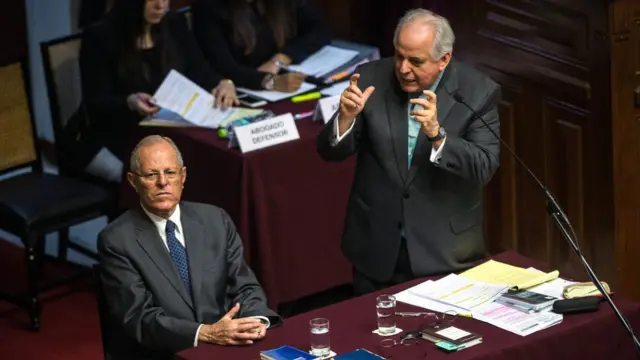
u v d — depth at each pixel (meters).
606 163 11.07
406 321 8.19
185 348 8.23
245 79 13.19
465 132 8.84
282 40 13.81
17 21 14.32
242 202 11.41
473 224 9.16
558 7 11.15
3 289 13.25
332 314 8.38
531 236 12.19
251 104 12.66
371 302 8.55
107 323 8.77
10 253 14.27
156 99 12.54
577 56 11.10
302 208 11.84
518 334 7.89
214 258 8.95
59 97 13.13
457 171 8.59
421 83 8.54
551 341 7.88
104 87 13.12
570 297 8.36
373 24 14.73
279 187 11.61
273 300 11.69
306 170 11.77
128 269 8.66
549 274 8.71
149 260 8.71
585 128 11.21
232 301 9.02
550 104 11.53
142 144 8.73
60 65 13.09
